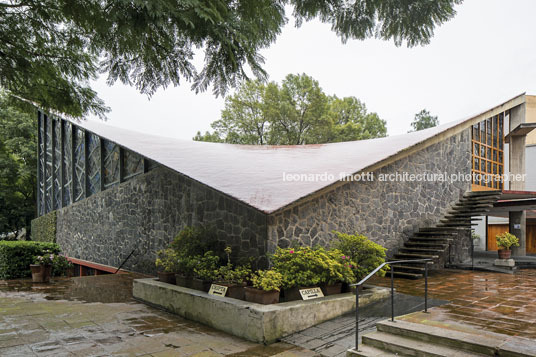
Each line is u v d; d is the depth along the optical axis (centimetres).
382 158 902
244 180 773
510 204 1391
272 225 685
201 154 1083
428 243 982
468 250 1263
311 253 601
